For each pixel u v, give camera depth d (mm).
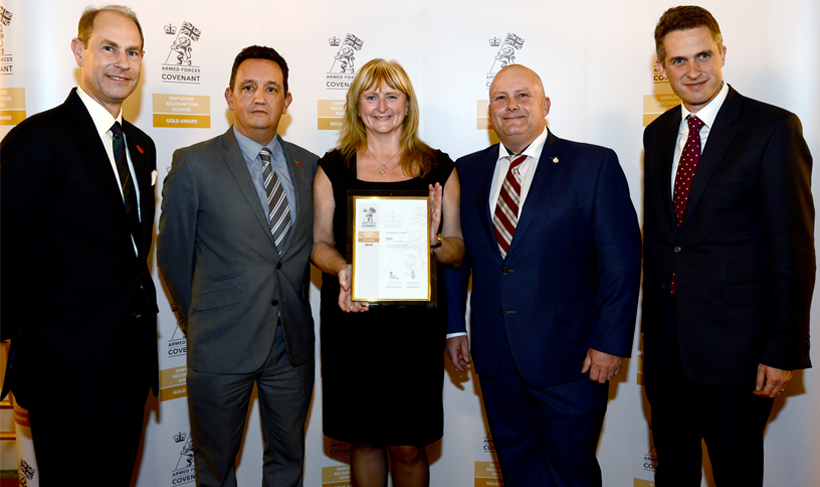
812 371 2406
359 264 1989
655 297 2055
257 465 2895
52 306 1757
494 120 2123
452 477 2965
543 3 2791
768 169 1802
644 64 2693
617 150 2752
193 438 2162
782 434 2486
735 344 1855
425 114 2879
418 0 2850
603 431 2840
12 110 2494
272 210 2109
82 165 1774
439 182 2139
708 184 1894
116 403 1849
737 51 2508
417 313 2088
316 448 2922
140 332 1926
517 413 2176
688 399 2039
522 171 2152
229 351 2037
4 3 2475
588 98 2775
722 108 1935
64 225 1759
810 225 1808
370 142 2197
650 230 2119
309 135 2852
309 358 2238
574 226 2041
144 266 1963
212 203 2047
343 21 2838
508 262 2057
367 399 2102
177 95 2676
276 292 2070
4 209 1642
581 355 2053
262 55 2164
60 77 2492
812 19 2379
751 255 1856
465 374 2926
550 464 2096
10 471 2977
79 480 1799
